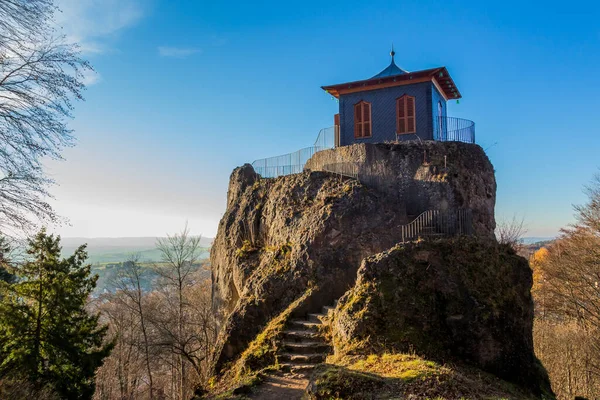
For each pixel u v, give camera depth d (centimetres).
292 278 2081
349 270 2048
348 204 2164
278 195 2559
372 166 2352
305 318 1923
